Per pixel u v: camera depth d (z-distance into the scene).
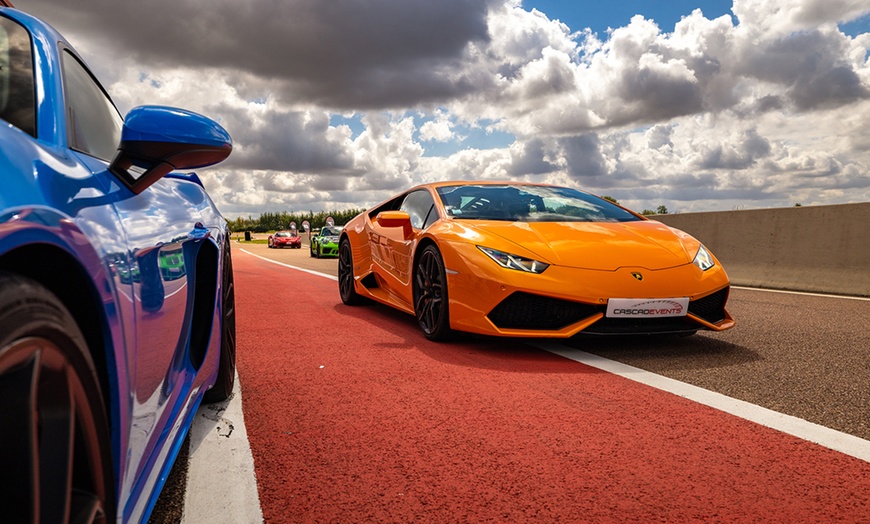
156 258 1.25
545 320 3.09
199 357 1.92
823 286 6.23
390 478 1.64
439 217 3.78
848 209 6.12
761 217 7.07
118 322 0.93
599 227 3.55
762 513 1.45
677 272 3.15
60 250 0.76
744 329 3.93
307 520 1.40
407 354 3.21
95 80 1.67
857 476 1.66
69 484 0.74
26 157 0.83
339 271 5.51
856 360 3.03
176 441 1.47
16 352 0.66
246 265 12.62
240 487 1.58
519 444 1.89
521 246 3.23
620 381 2.63
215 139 1.20
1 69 1.14
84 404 0.80
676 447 1.87
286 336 3.77
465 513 1.45
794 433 1.99
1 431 0.66
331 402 2.33
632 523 1.40
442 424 2.08
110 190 1.11
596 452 1.83
